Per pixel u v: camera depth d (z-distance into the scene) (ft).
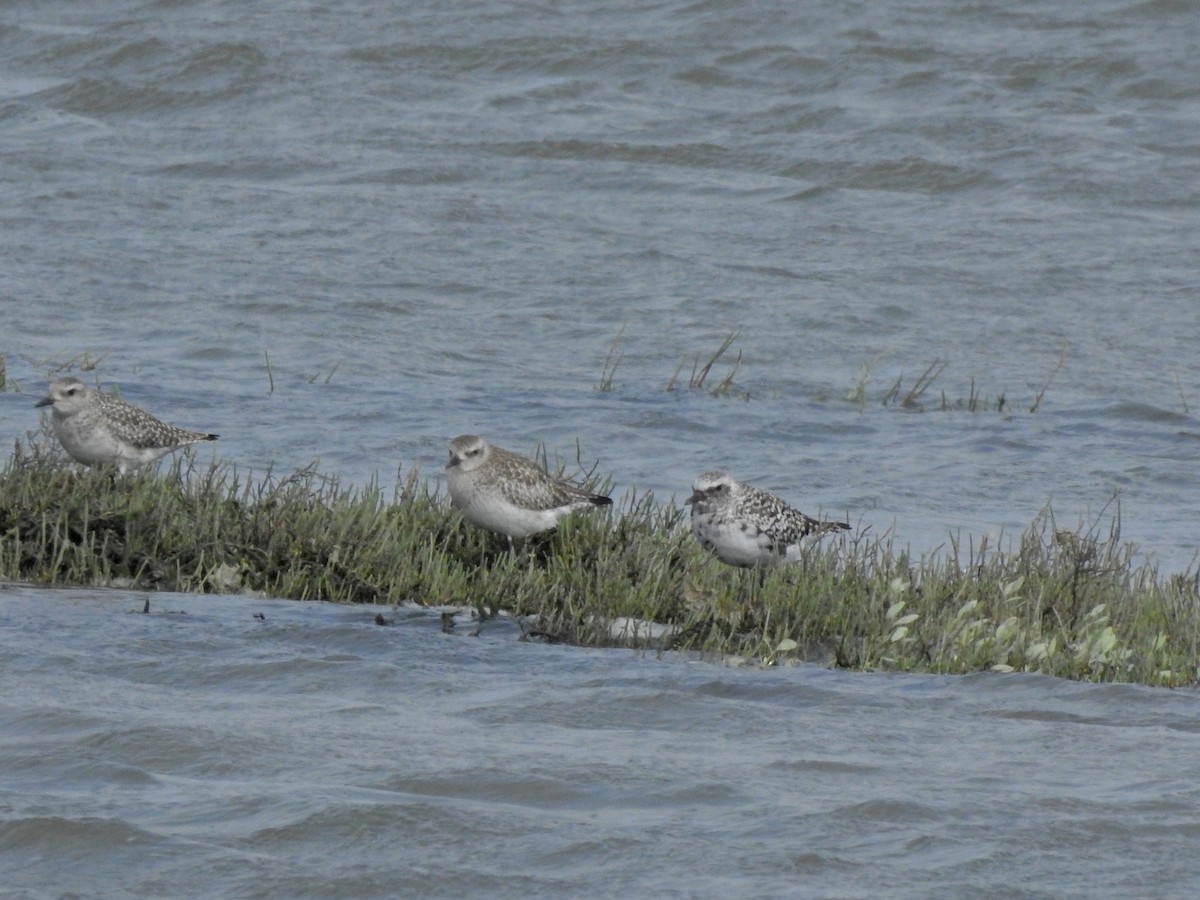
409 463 60.39
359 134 146.00
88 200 122.01
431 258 107.55
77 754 25.17
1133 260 112.68
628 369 83.30
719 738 27.68
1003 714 30.63
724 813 23.40
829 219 122.83
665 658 36.11
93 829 21.94
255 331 87.51
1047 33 171.01
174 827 22.27
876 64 162.71
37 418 63.00
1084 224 122.62
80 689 29.30
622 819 23.03
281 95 157.58
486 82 162.71
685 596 40.24
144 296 94.38
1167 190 131.95
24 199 121.08
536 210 123.44
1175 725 30.17
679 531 45.44
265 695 29.60
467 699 29.91
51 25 178.29
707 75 163.02
